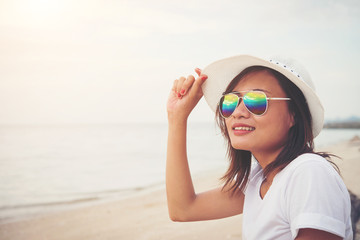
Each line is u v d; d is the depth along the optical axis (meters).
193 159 28.55
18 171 25.14
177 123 1.59
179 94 1.58
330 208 0.88
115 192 14.40
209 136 75.69
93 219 8.88
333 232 0.86
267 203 1.11
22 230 8.22
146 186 15.65
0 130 136.38
